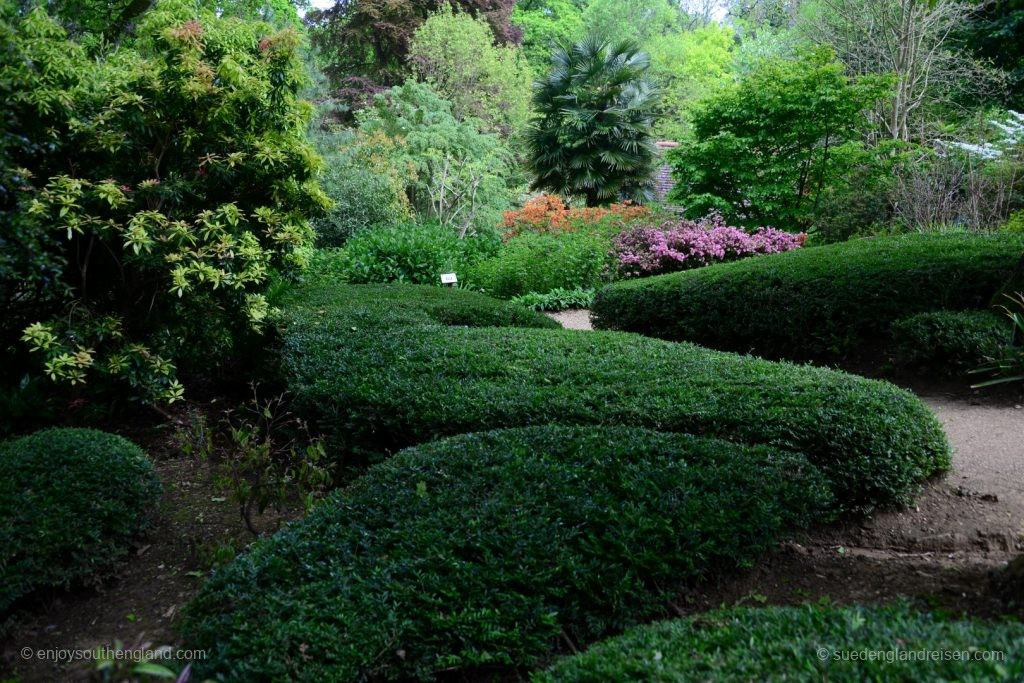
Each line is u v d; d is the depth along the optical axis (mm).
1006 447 3992
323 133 15547
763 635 1755
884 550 2895
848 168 11812
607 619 2275
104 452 3244
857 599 2391
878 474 3043
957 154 10523
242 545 3160
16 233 3871
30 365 4676
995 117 11898
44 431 3488
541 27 27922
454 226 15445
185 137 4766
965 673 1382
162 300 4969
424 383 3820
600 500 2578
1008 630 1638
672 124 22984
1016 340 5012
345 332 4988
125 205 4547
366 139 14891
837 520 3072
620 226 12367
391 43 21812
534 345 4547
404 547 2371
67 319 4406
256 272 4836
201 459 4266
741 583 2547
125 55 5266
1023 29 12781
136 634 2559
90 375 4699
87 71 4797
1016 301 5117
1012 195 9750
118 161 4773
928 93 13664
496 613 2141
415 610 2125
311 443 3789
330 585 2219
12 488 2891
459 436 3178
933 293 5816
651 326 7781
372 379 3957
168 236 4512
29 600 2748
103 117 4496
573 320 9766
